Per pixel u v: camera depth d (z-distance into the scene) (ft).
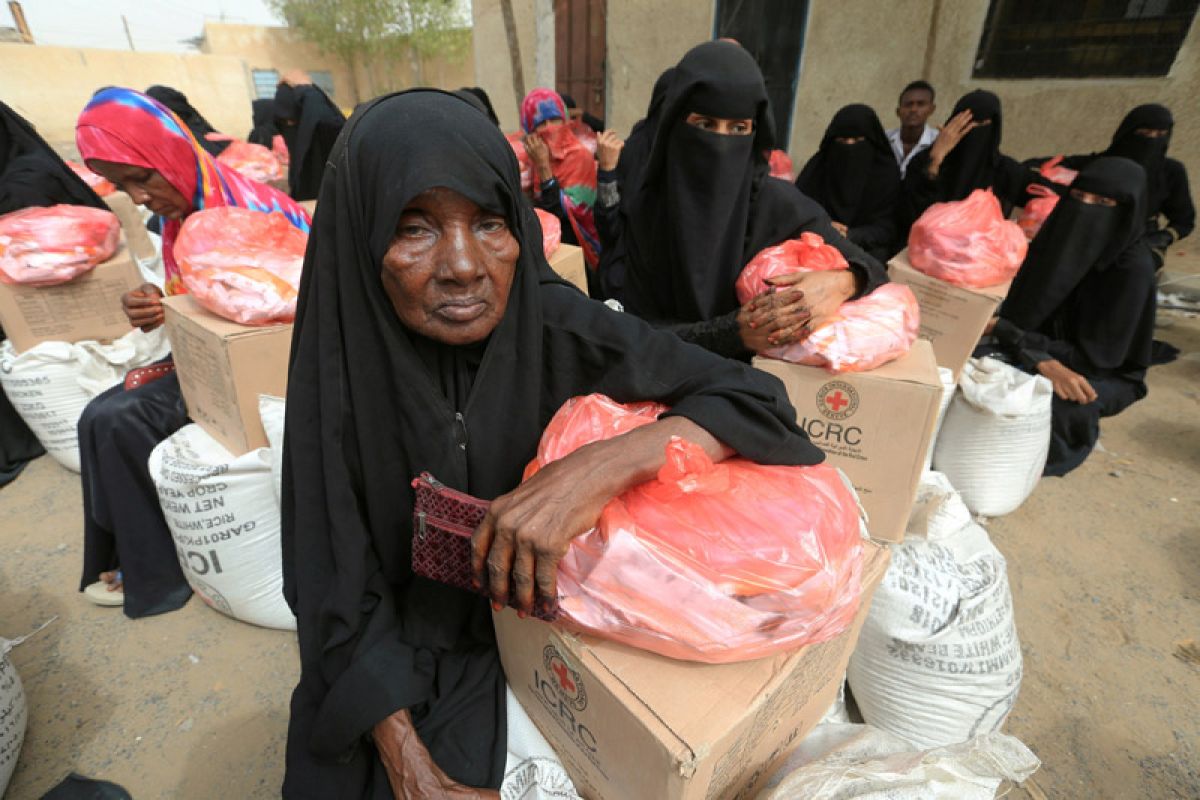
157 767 5.43
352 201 2.78
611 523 2.52
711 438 2.92
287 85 17.30
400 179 2.52
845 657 3.50
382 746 3.08
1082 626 6.68
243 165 18.74
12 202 8.90
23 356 8.13
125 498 6.49
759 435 2.97
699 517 2.55
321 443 3.15
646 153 8.96
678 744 2.30
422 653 3.45
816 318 5.12
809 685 3.11
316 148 16.53
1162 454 9.70
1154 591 7.13
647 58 20.71
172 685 6.14
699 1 18.86
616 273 7.84
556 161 11.90
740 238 6.51
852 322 5.11
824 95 18.30
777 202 6.59
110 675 6.24
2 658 5.16
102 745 5.60
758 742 2.87
